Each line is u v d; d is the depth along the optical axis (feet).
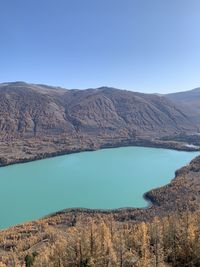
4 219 574.97
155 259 215.31
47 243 374.84
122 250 216.74
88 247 236.02
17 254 355.77
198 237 242.17
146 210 547.90
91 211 579.89
